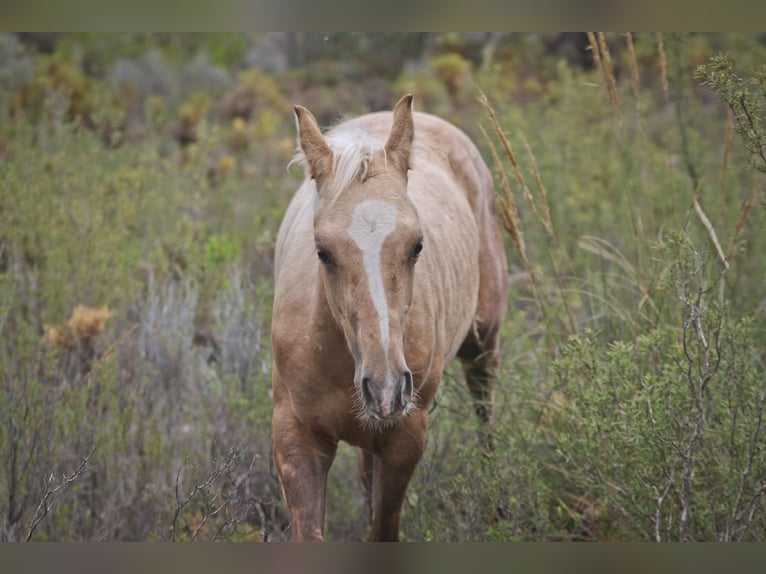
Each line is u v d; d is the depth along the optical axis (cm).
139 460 2134
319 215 1445
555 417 2047
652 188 2520
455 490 1945
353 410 1638
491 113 2088
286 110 4553
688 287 1739
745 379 1661
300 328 1639
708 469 1711
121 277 2527
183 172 3288
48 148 3141
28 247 2608
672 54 2650
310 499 1667
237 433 2239
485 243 2277
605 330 2234
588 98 3170
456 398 2273
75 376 2292
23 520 1931
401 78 4734
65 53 4484
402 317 1385
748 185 2639
